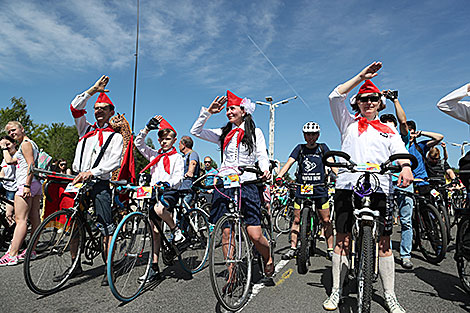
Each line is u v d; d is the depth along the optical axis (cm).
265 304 313
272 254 389
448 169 693
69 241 353
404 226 452
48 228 324
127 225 329
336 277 312
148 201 361
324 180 471
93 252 388
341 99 302
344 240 312
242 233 322
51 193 365
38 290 320
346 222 304
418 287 365
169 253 394
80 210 357
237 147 336
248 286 321
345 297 329
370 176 287
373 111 306
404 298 331
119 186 371
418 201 501
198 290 349
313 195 464
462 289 359
